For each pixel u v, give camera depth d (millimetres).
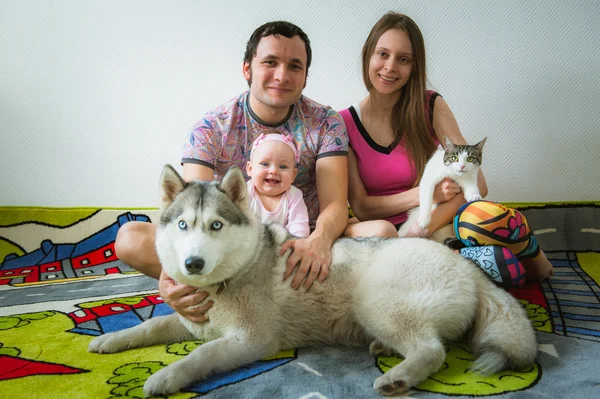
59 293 2811
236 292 1816
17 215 3713
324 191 2508
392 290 1789
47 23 3750
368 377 1651
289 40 2418
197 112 3834
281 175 2383
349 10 3701
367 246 2012
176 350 1908
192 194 1812
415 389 1552
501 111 3752
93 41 3762
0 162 3881
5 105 3832
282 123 2664
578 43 3654
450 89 3750
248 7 3725
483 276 1911
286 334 1936
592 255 3531
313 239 2078
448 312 1752
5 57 3795
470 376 1642
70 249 3674
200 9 3732
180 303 1847
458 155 2680
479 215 2516
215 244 1708
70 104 3826
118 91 3814
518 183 3828
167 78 3803
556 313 2338
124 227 2363
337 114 2729
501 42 3680
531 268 2830
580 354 1814
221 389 1564
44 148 3871
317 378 1646
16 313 2412
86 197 3924
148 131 3854
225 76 3797
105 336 1926
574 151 3768
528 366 1704
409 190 2922
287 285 1927
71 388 1562
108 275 3309
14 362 1778
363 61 3062
